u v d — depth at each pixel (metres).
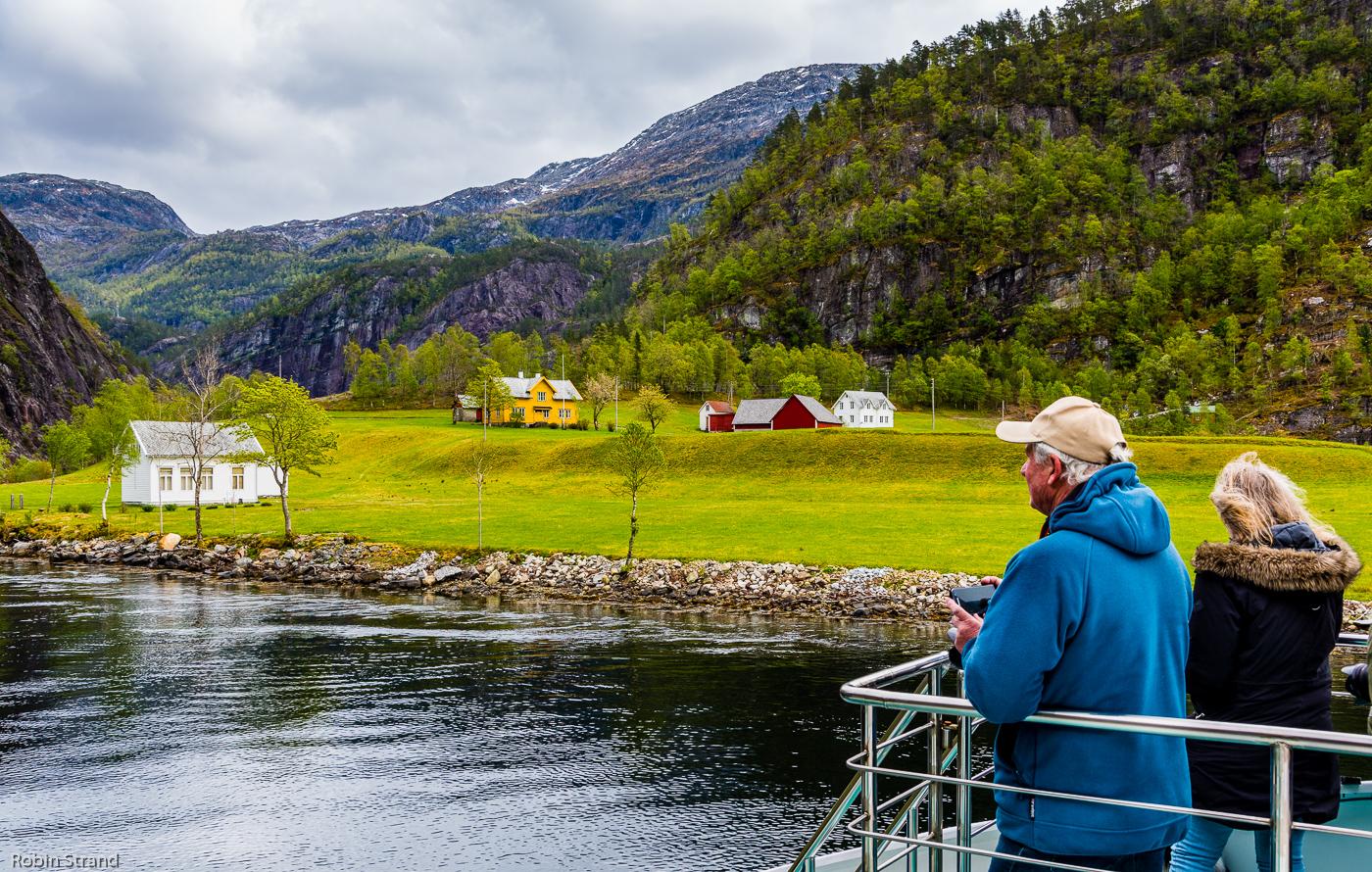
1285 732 3.72
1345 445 90.06
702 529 60.06
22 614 40.31
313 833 16.52
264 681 27.86
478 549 53.97
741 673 28.98
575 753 20.88
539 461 102.00
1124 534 4.18
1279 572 5.23
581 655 31.80
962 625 4.74
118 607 42.31
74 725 23.25
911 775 4.72
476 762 20.31
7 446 123.94
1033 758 4.35
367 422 156.62
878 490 82.69
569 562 51.09
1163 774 4.29
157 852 15.78
